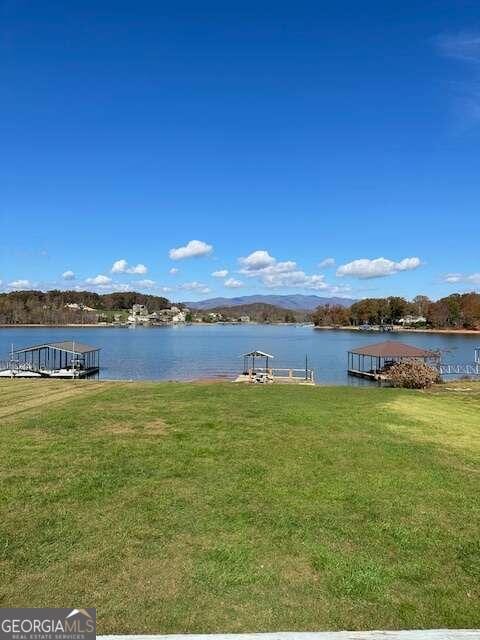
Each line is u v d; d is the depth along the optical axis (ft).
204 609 14.67
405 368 112.47
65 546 18.66
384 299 608.60
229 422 42.24
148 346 338.34
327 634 11.87
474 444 37.78
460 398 71.97
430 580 16.67
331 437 37.45
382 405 56.08
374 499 24.12
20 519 21.06
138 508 22.41
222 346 340.59
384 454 32.81
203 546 18.80
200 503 23.11
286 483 26.17
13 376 156.25
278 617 14.33
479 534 20.43
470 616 14.56
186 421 42.57
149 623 13.93
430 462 31.27
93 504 22.81
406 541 19.60
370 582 16.40
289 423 42.34
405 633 11.98
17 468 28.25
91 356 226.79
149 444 34.19
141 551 18.34
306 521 21.30
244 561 17.70
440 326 526.98
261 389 69.21
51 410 49.01
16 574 16.60
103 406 51.19
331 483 26.35
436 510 22.97
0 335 435.12
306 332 598.34
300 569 17.21
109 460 30.04
